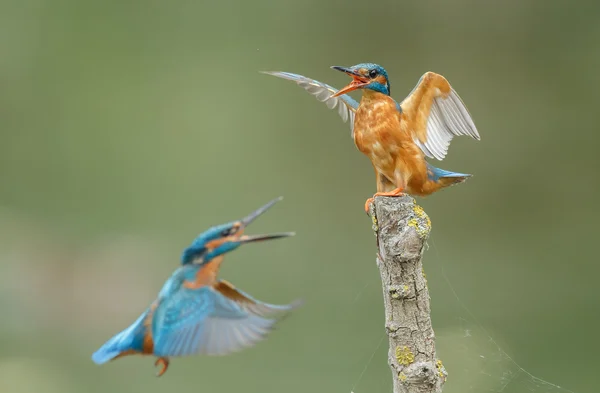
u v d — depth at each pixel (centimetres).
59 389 1087
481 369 736
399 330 503
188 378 1110
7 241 1605
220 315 412
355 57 1923
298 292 1413
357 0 1920
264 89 2003
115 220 1806
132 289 1507
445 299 1295
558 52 1805
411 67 1884
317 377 1073
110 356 422
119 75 2045
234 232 448
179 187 1925
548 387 724
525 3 1805
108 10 2061
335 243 1695
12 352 1245
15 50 2030
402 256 496
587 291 1362
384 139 640
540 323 1222
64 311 1427
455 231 1725
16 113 2003
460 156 1811
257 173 1947
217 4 2042
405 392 501
